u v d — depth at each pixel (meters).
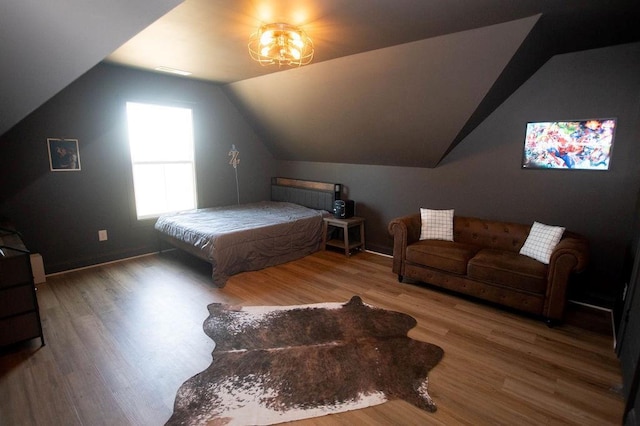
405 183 4.51
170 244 4.73
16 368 2.27
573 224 3.29
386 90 3.53
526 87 3.38
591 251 3.22
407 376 2.23
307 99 4.29
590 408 1.98
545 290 2.83
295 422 1.86
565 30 2.58
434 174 4.21
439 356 2.45
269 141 5.75
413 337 2.70
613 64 2.93
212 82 4.89
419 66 3.09
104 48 2.19
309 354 2.46
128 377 2.20
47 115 3.69
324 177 5.47
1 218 3.46
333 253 4.85
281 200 5.98
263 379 2.19
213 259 3.63
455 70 2.97
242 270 4.00
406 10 2.24
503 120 3.57
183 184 5.07
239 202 5.73
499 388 2.14
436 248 3.48
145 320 2.92
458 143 3.92
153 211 4.82
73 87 3.82
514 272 2.95
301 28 2.57
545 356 2.47
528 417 1.91
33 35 1.95
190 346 2.55
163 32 2.68
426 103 3.43
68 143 3.86
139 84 4.30
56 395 2.03
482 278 3.14
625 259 2.96
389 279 3.89
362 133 4.32
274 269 4.18
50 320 2.91
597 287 3.23
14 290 2.36
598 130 3.05
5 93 2.31
